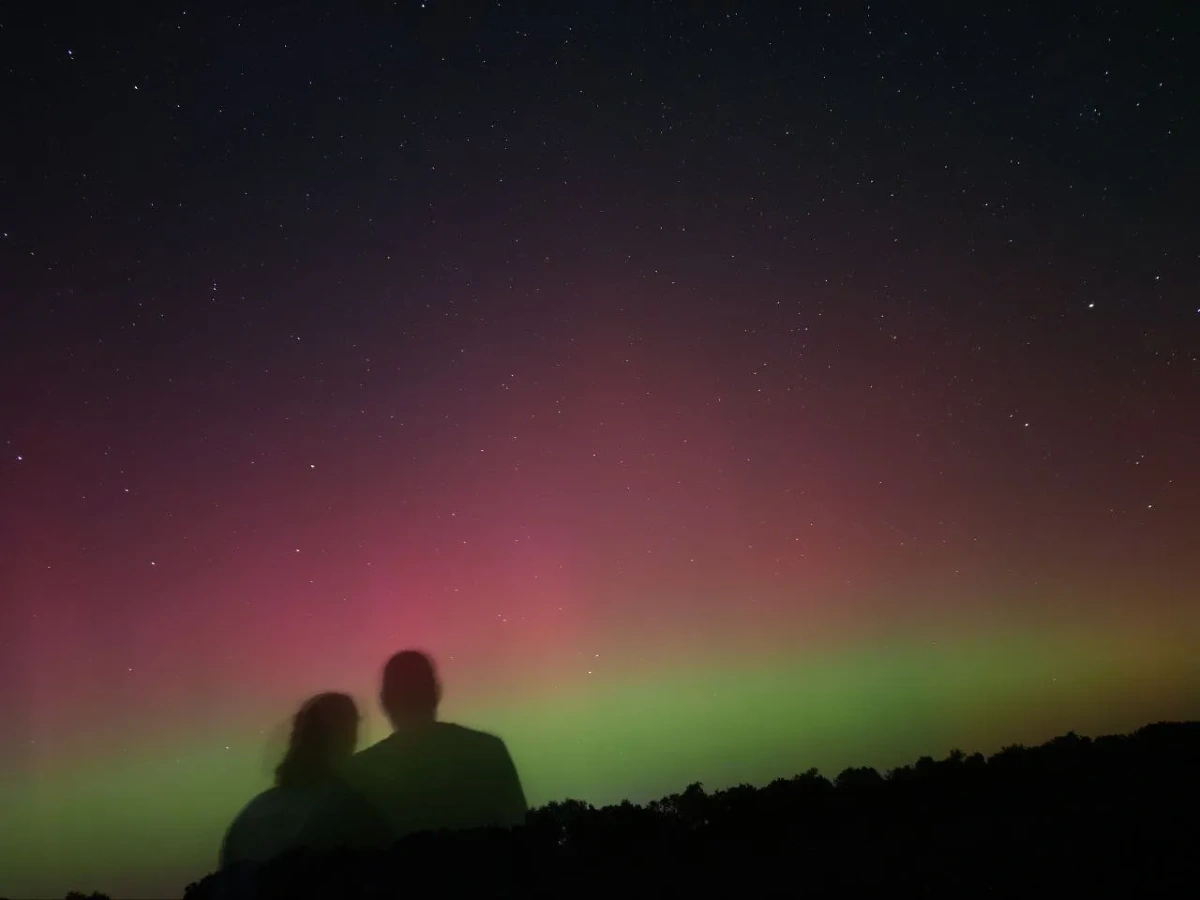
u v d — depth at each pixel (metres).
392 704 2.94
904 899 1.63
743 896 1.70
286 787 2.54
